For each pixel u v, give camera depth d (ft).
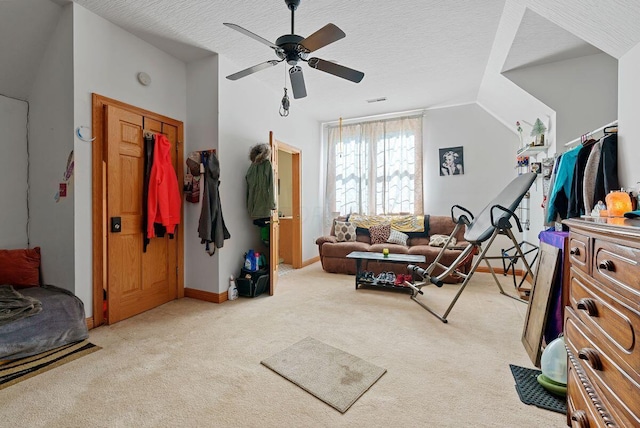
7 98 8.76
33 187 9.01
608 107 9.46
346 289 12.44
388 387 5.63
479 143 15.87
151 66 9.92
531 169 12.18
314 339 7.65
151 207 9.60
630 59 5.55
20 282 8.23
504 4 7.75
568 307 4.25
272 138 11.91
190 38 9.56
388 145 17.67
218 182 10.59
